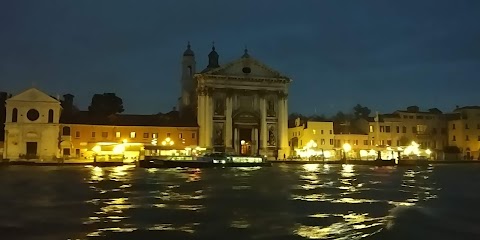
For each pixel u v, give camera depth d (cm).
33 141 10512
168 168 8588
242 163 9319
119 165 9375
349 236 2069
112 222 2411
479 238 2033
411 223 2391
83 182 4947
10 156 10394
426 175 6694
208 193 3850
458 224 2373
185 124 11881
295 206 3031
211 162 9044
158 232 2148
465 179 5816
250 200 3350
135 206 3011
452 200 3441
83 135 10962
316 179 5609
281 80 12269
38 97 10562
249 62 12188
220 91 12006
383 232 2153
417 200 3425
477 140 13975
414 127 13838
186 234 2108
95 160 9269
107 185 4594
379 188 4416
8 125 10425
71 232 2147
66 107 13350
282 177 5975
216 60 14812
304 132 13012
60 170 7531
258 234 2111
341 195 3741
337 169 8375
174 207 2964
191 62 14662
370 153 12050
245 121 12100
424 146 13888
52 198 3453
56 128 10588
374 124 13375
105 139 11125
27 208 2925
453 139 14062
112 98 14825
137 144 10706
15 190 4041
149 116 12081
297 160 11488
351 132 13238
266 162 9606
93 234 2103
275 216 2614
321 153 11981
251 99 12181
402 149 11988
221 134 11969
